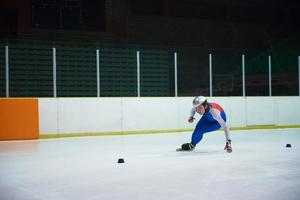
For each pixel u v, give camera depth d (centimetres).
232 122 1656
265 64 1980
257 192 454
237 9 2642
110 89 1683
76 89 1628
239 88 1952
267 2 2720
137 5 2348
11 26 2012
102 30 2205
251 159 734
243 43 2608
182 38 2436
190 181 524
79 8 2138
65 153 879
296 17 2802
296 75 1894
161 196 441
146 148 965
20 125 1262
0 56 1486
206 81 1994
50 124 1352
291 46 2620
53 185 509
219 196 437
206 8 2559
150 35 2344
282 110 1772
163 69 1800
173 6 2459
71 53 1627
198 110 828
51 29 2077
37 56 1577
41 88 1580
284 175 564
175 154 827
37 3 2047
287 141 1118
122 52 1711
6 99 1243
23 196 450
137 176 567
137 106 1493
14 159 778
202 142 1103
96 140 1238
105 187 493
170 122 1555
